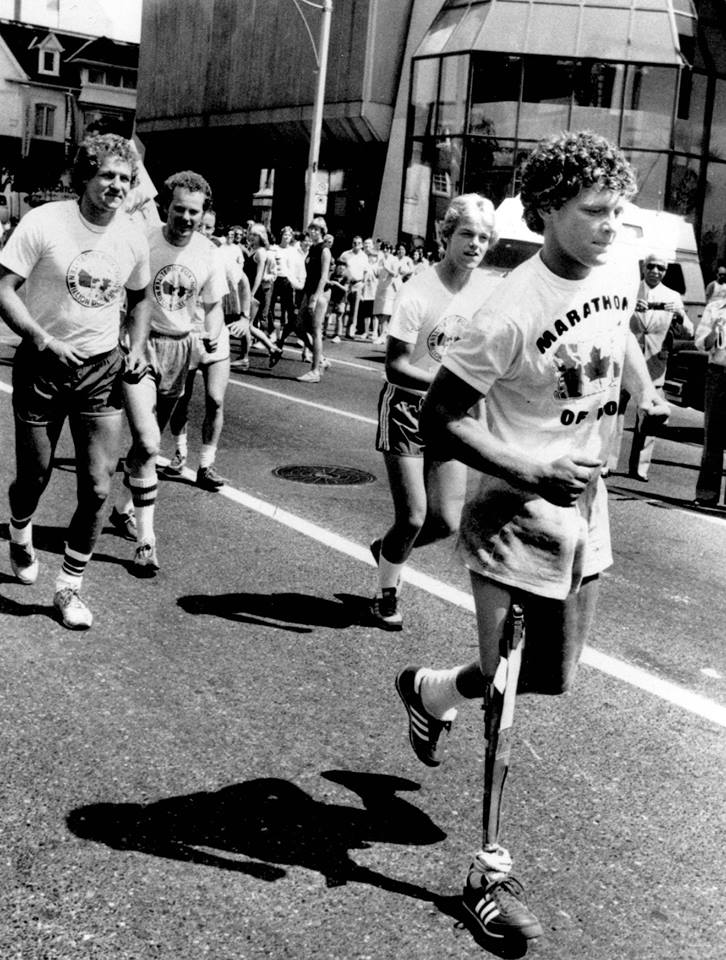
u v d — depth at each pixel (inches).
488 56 1201.4
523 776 154.3
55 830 131.0
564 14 1184.8
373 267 905.5
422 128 1284.4
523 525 119.0
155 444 224.7
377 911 120.4
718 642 218.8
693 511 350.0
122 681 174.7
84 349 189.5
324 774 150.3
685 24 1184.8
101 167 181.3
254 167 1691.7
